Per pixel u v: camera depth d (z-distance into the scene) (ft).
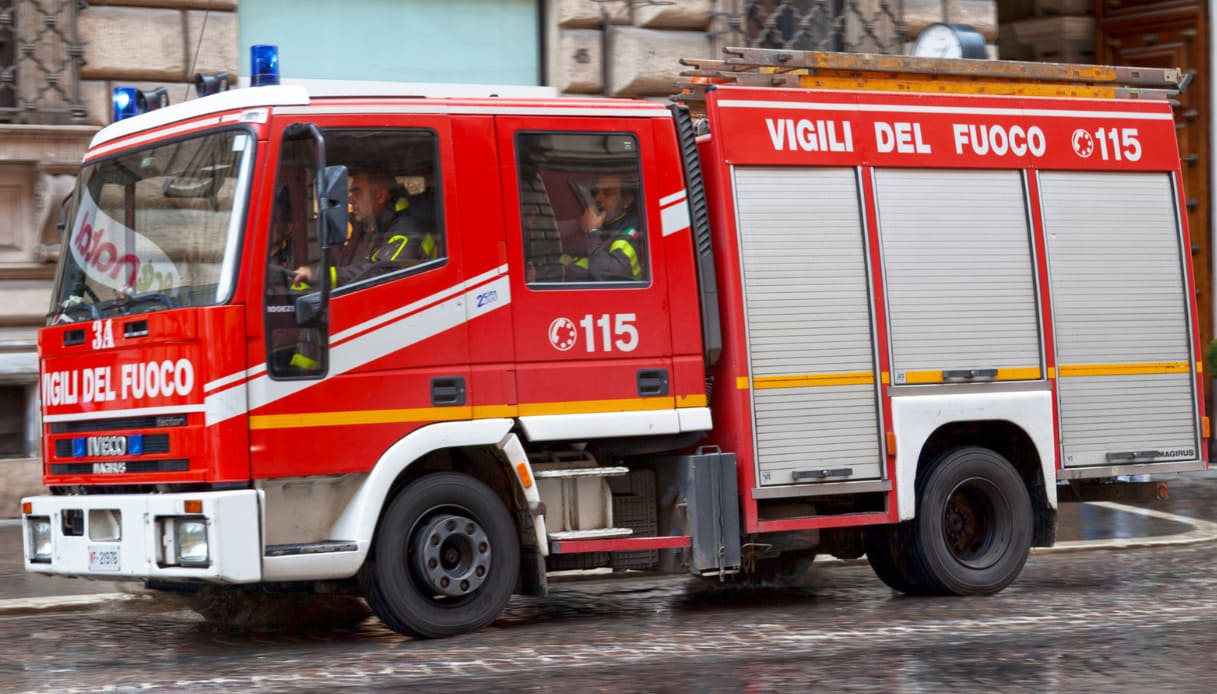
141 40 48.88
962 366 35.86
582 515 32.22
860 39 57.93
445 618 30.35
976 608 34.24
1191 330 38.96
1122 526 50.16
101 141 32.27
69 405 31.12
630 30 54.44
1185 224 39.11
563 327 31.48
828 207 34.60
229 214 28.91
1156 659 27.37
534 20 54.85
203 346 28.40
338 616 34.65
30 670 27.66
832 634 30.60
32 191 47.98
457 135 30.83
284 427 28.78
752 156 33.83
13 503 48.19
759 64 34.47
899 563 36.11
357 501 29.53
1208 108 67.46
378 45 52.54
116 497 29.55
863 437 34.60
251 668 27.53
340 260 29.55
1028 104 37.29
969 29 41.70
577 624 32.58
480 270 30.73
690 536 32.76
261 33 51.06
